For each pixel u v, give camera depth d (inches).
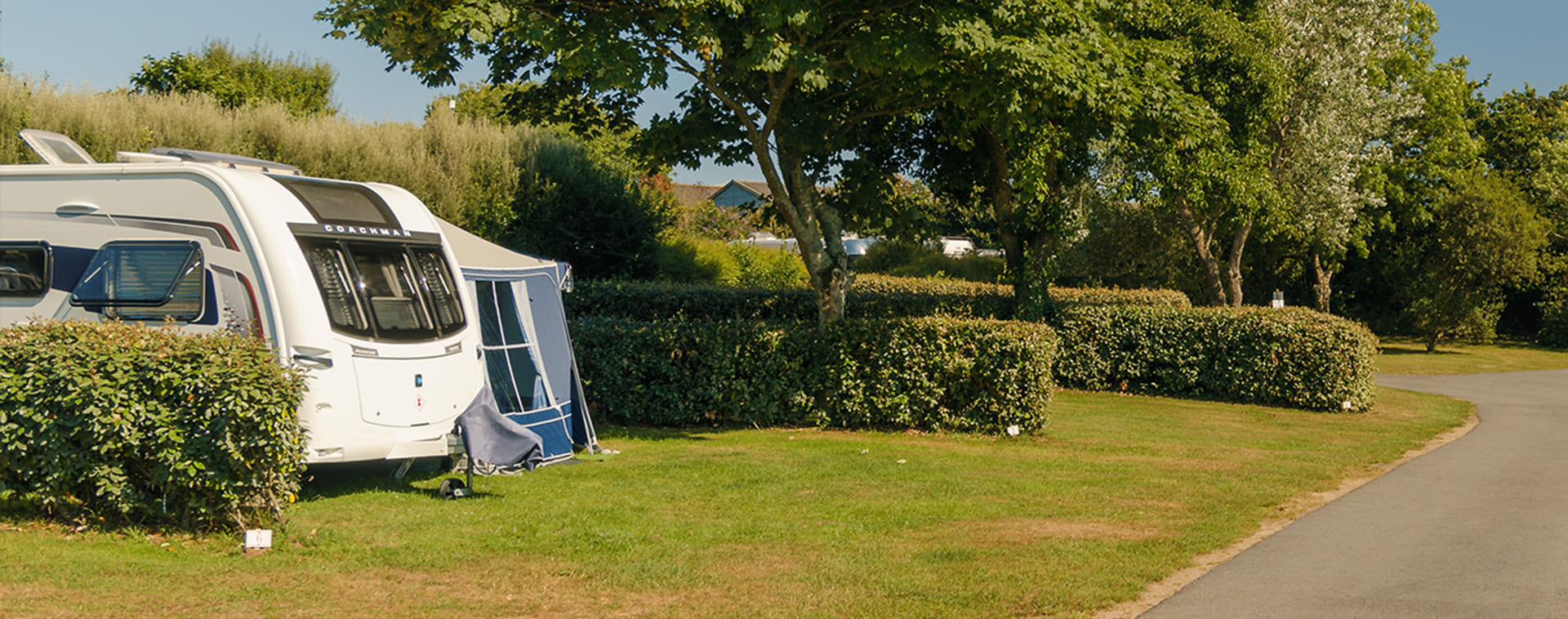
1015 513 334.3
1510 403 807.7
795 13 443.8
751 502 345.1
